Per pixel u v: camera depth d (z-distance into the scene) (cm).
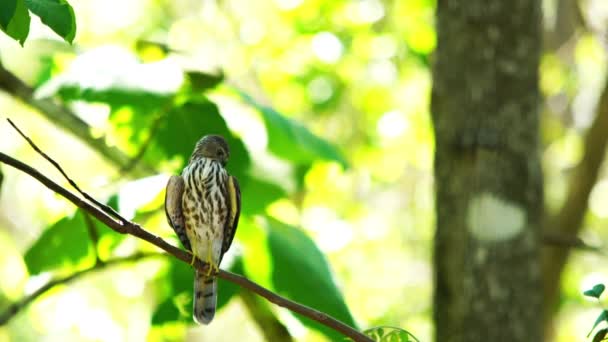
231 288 1179
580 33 2392
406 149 2619
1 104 2195
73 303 2039
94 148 1302
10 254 2314
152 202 1069
